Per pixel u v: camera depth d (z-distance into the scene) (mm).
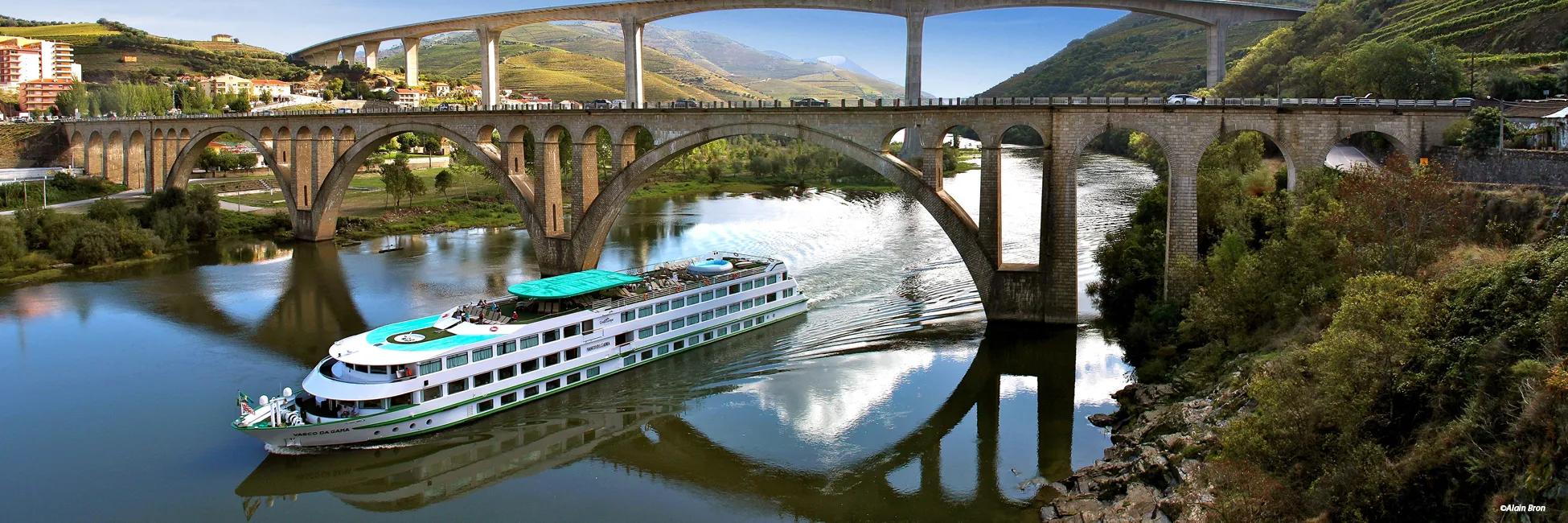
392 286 90125
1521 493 27078
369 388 51281
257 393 59250
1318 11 156375
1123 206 125000
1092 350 65375
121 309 81375
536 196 96125
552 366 59312
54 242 102875
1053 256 69562
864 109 74000
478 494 46875
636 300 64375
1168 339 61344
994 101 69250
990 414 55125
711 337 69750
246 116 125812
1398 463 32250
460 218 136125
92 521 43344
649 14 165125
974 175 196250
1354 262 48906
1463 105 64938
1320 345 38406
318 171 117438
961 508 44312
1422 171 51594
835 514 44188
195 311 80750
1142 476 42406
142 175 155250
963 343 67562
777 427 54219
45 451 50625
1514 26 117375
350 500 46344
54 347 69312
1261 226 67312
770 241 110875
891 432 53188
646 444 52531
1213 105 65188
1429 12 142000
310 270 99500
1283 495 33594
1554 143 62750
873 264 94938
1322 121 65125
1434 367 34781
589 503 45812
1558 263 33656
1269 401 37406
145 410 56438
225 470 48969
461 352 54219
